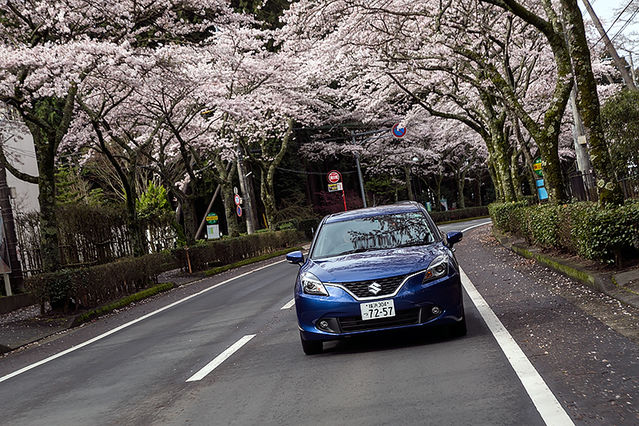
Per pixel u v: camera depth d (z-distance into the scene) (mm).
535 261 14570
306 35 19297
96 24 19734
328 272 7348
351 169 60250
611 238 9500
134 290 20094
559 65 13539
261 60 31078
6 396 7602
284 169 49062
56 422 5926
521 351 6258
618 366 5328
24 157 28781
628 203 10555
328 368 6586
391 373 6020
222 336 9766
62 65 16875
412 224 8383
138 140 33594
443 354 6547
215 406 5664
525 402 4648
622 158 23016
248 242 31297
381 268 7176
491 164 30250
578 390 4797
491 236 26406
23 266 23047
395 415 4711
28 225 23766
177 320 12820
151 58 19203
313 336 7203
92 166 37469
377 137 51906
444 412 4641
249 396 5848
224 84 27047
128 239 27672
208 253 26500
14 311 20203
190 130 30422
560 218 12516
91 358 9664
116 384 7324
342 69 22719
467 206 75312
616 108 23047
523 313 8422
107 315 16484
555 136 13969
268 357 7609
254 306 13047
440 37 18438
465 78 19094
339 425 4637
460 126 45000
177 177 37219
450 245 8242
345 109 47375
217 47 22609
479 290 11234
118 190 40938
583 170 21781
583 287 9820
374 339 7984
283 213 49406
